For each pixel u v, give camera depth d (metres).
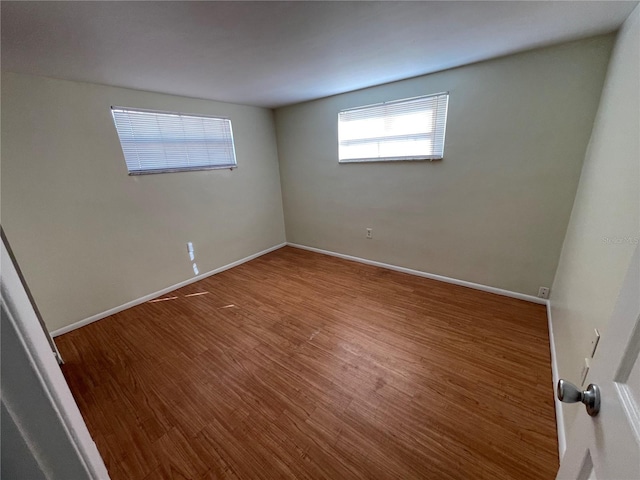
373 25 1.51
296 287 3.04
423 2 1.30
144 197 2.73
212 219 3.37
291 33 1.55
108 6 1.18
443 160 2.66
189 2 1.19
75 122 2.23
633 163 1.05
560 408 1.41
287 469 1.26
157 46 1.61
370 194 3.31
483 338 2.06
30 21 1.26
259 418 1.51
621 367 0.51
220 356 2.00
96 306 2.52
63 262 2.30
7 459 0.34
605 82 1.78
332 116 3.30
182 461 1.31
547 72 2.01
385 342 2.07
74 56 1.68
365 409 1.53
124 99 2.47
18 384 0.33
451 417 1.46
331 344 2.08
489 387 1.63
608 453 0.49
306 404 1.58
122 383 1.79
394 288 2.91
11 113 1.95
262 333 2.25
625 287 0.54
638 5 1.32
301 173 3.88
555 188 2.18
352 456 1.30
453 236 2.81
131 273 2.72
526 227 2.38
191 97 2.94
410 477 1.20
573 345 1.43
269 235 4.20
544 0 1.31
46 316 2.26
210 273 3.44
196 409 1.58
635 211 0.96
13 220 2.04
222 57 1.84
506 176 2.37
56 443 0.37
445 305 2.53
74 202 2.30
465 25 1.56
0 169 1.95
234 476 1.24
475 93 2.33
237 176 3.57
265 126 3.81
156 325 2.42
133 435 1.44
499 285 2.65
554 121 2.07
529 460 1.24
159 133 2.76
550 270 2.35
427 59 2.11
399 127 2.83
